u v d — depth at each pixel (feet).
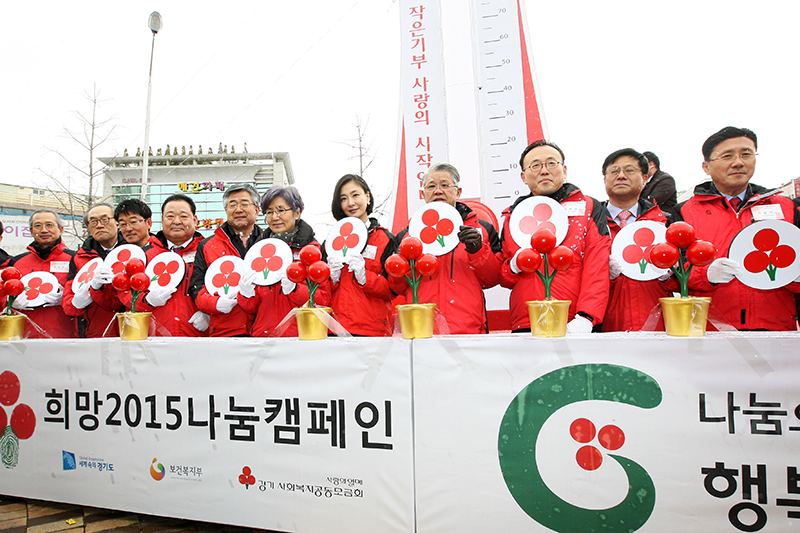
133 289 6.68
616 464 4.74
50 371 6.88
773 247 5.08
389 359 5.32
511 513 4.98
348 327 7.22
